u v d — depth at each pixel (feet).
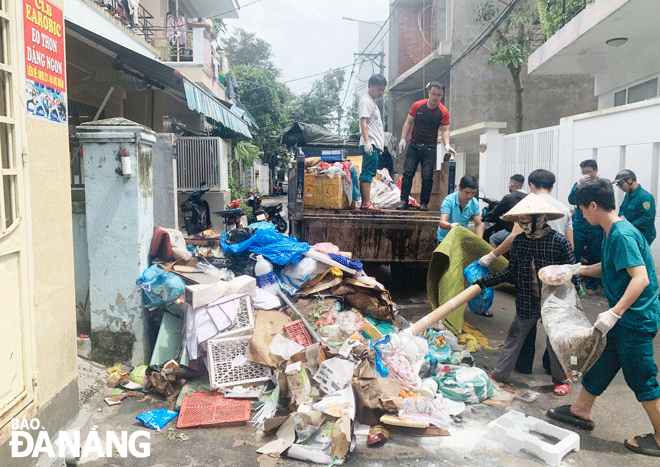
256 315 14.24
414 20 82.17
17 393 8.41
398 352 13.08
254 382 12.73
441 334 15.90
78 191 14.90
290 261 16.33
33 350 8.90
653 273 10.70
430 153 23.30
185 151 39.60
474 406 12.59
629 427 11.71
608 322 10.26
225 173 42.47
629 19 25.63
